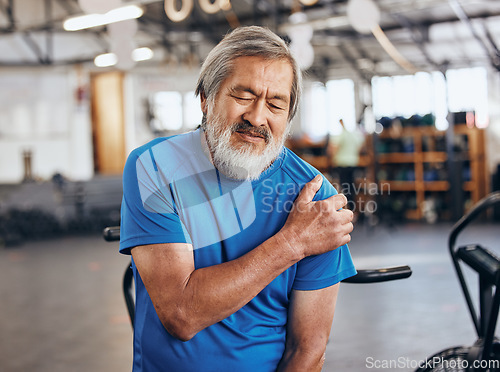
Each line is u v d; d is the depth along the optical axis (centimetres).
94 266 628
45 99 1300
